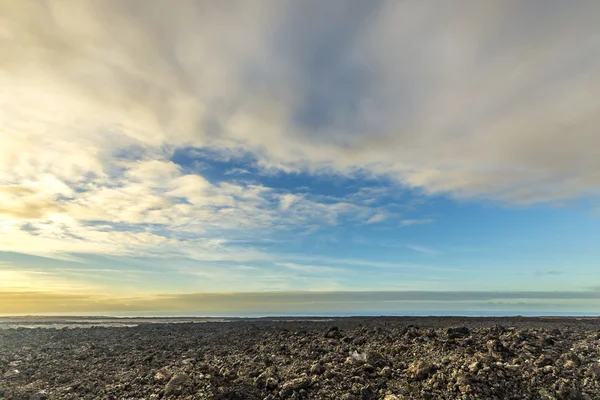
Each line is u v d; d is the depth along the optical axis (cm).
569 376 1171
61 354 1831
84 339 2353
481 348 1455
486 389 1096
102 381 1343
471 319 3141
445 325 2502
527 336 1625
